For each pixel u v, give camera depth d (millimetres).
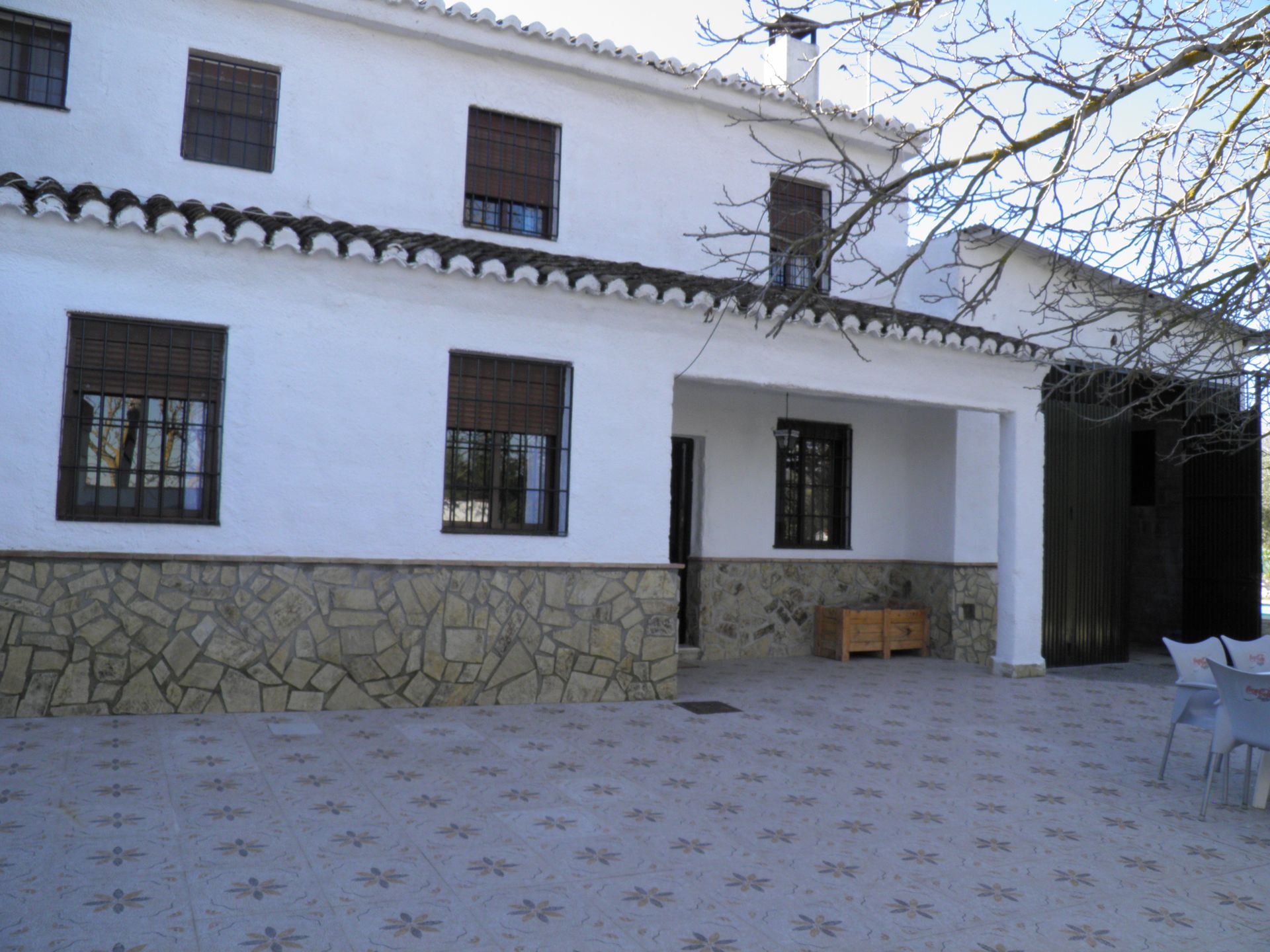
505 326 8109
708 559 11336
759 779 6180
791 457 12070
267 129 9141
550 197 10398
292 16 9188
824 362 9500
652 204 10883
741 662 11227
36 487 6668
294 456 7383
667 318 8742
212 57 8922
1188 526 13672
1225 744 5824
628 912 4062
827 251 5648
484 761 6258
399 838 4766
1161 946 4004
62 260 6738
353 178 9367
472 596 7957
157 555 6969
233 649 7184
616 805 5488
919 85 5184
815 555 12062
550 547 8258
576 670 8320
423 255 7633
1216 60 4695
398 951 3596
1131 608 15422
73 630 6773
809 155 11906
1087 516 12188
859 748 7176
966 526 12133
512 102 10148
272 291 7336
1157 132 5117
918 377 10109
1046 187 4840
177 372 7145
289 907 3910
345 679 7512
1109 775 6738
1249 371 5895
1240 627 13047
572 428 8359
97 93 8453
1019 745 7543
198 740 6320
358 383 7598
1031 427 11078
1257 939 4102
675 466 11484
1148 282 5285
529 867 4484
